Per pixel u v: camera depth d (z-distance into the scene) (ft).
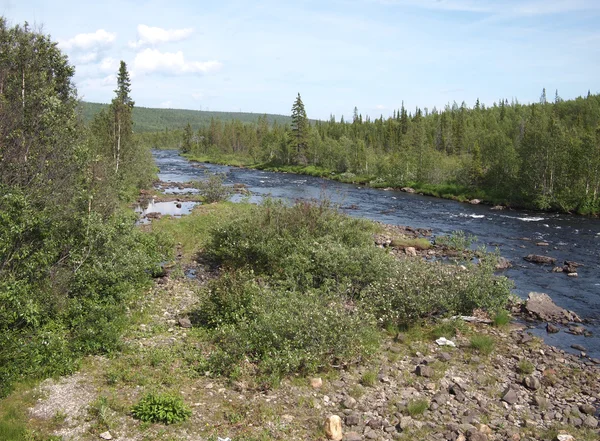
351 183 231.30
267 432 29.07
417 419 31.89
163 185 190.80
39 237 44.98
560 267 77.97
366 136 411.75
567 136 156.87
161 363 38.01
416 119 396.16
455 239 85.76
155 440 27.76
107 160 102.83
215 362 37.29
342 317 41.37
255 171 294.66
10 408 30.12
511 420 32.40
